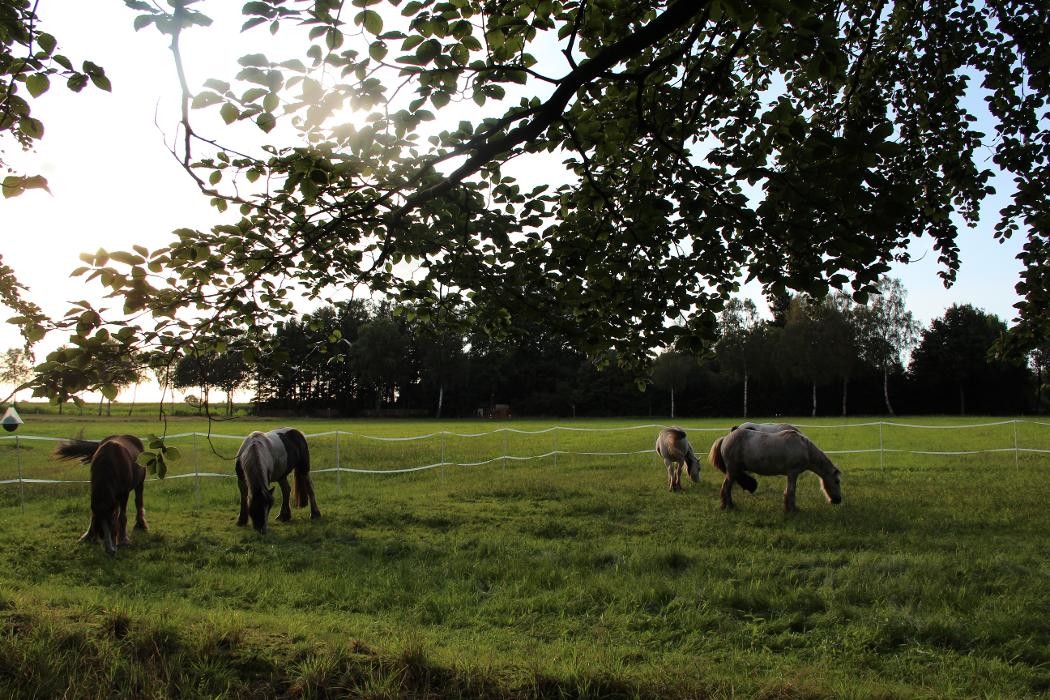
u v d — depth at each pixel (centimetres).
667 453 1541
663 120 514
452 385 8225
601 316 547
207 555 938
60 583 801
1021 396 6750
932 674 518
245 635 540
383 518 1205
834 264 405
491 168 497
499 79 385
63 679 446
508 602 698
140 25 304
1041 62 641
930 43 699
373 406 8775
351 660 493
